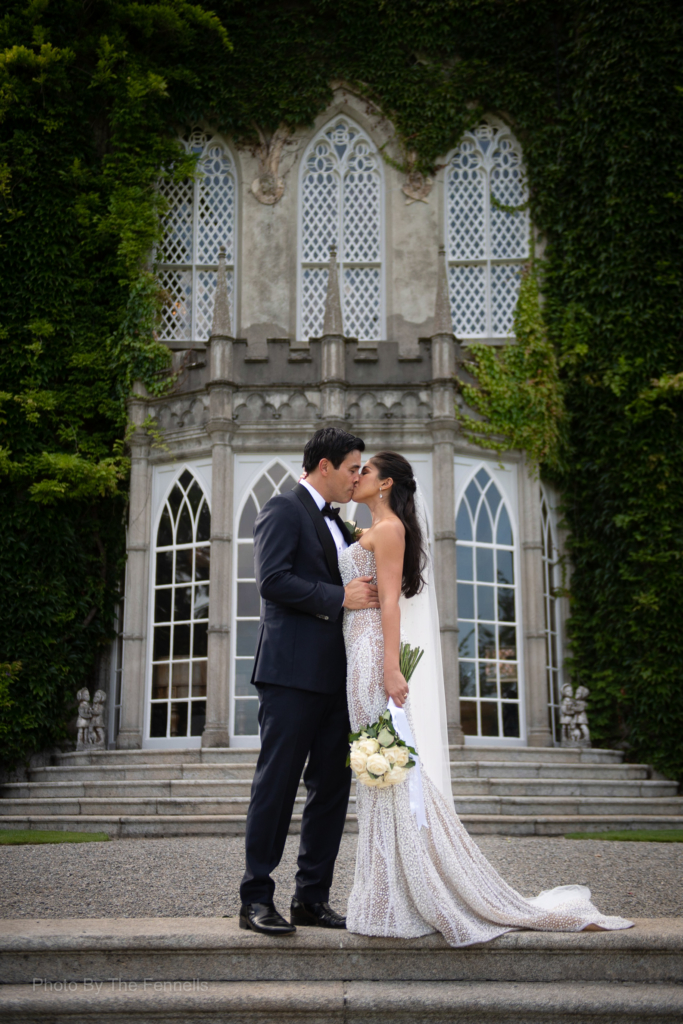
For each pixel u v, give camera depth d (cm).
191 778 898
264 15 1263
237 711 1002
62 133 1184
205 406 1066
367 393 1052
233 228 1271
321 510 364
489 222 1266
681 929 326
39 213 1154
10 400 1102
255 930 319
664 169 1160
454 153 1280
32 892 464
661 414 1109
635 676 1064
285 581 339
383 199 1275
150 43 1248
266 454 1048
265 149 1268
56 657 1059
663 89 1170
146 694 1048
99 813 809
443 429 1034
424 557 373
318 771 356
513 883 493
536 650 1057
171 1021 293
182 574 1060
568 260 1198
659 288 1145
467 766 916
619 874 522
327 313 1055
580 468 1145
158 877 507
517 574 1078
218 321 1059
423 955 314
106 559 1123
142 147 1230
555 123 1245
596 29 1205
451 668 993
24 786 894
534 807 816
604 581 1116
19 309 1133
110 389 1152
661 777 1023
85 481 1084
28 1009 291
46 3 1158
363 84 1263
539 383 1121
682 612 1057
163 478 1096
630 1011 292
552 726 1087
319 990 299
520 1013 293
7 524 1069
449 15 1255
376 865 327
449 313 1061
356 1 1263
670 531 1078
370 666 345
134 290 1159
